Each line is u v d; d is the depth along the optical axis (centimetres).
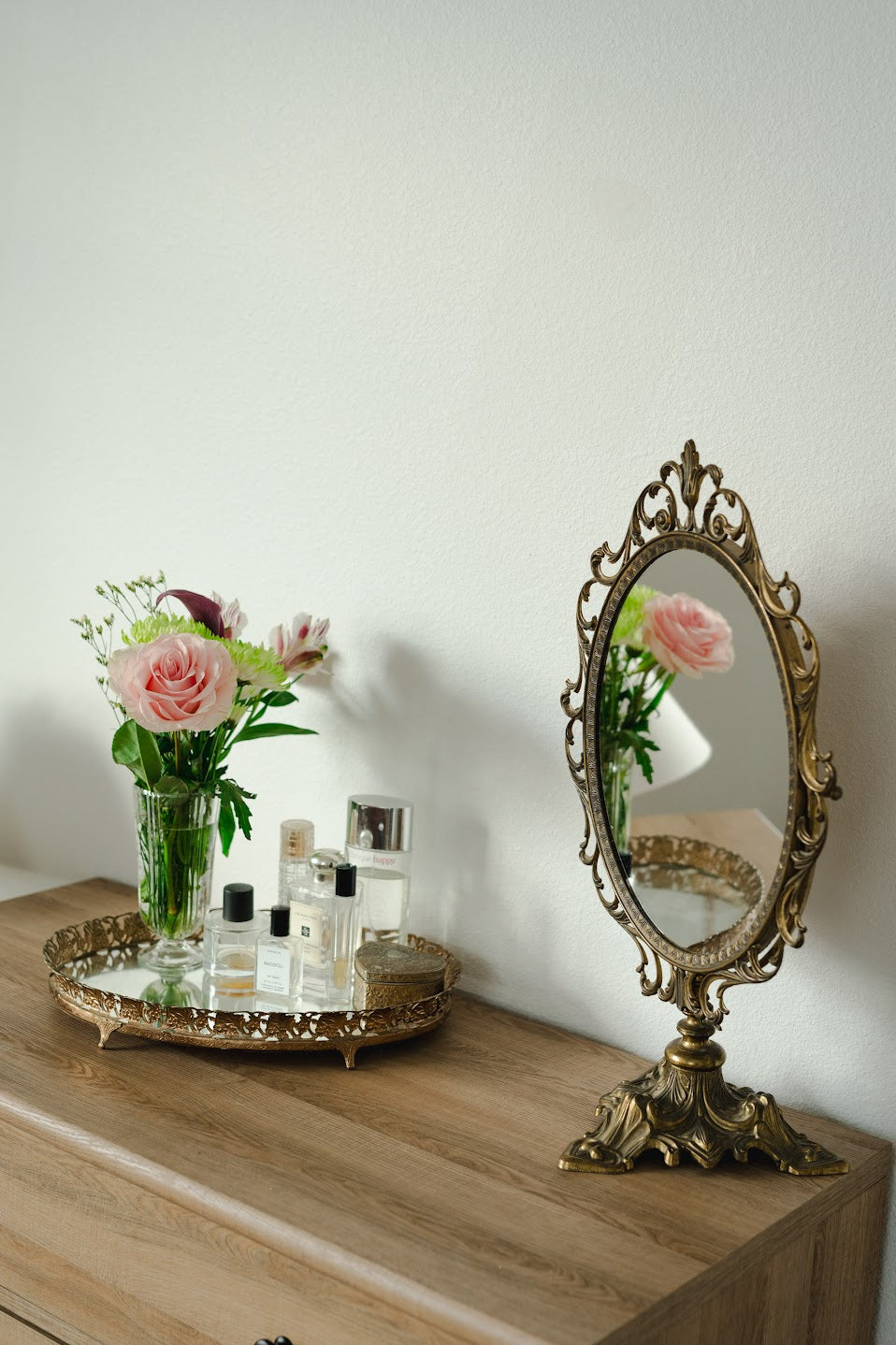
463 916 148
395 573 150
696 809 112
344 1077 124
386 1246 95
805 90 117
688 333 126
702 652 112
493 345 139
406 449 148
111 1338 111
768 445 121
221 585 167
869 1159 113
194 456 167
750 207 121
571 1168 108
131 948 155
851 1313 116
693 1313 95
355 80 148
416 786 151
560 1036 138
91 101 173
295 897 138
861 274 115
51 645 188
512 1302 89
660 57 126
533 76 134
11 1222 118
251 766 166
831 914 121
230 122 160
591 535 134
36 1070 122
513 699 142
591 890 137
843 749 119
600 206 130
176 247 166
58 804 191
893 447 114
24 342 185
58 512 184
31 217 182
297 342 156
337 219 151
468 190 140
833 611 118
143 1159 106
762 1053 126
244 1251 101
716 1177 109
